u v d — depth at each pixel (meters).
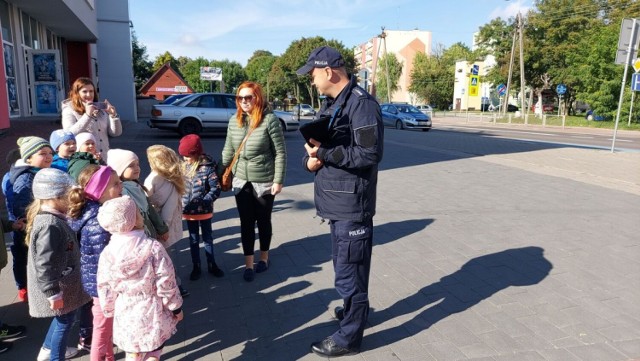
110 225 2.35
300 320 3.44
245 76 102.25
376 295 3.87
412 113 25.52
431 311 3.58
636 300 3.77
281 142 4.07
